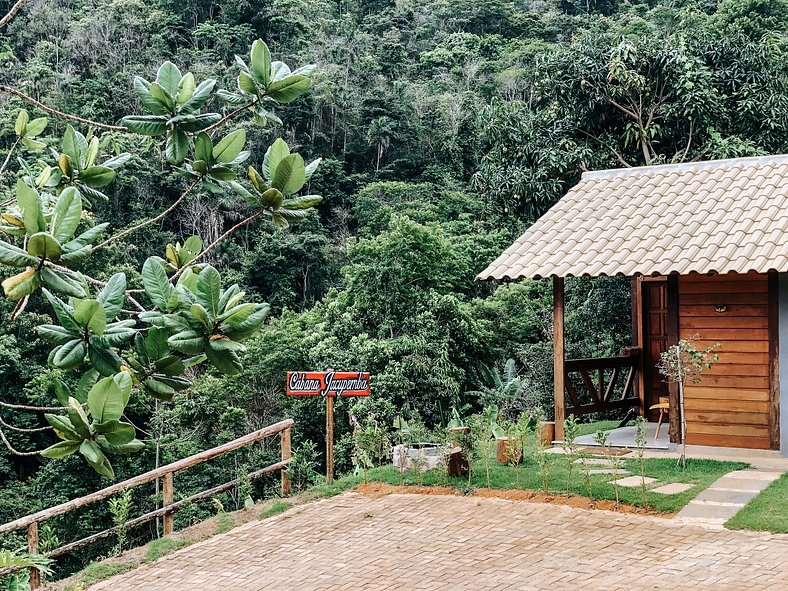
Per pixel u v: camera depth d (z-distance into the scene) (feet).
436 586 28.09
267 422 91.45
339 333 86.12
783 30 124.57
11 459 97.35
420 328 80.89
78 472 86.69
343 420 86.58
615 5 239.50
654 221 44.55
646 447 42.37
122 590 31.63
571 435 36.37
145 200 140.36
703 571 26.94
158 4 199.41
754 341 41.14
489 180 81.82
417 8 247.50
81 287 10.52
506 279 42.86
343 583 29.35
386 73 205.57
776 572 26.32
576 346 77.41
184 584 31.32
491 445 39.58
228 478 87.61
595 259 42.22
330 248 146.20
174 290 10.53
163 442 87.66
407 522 34.88
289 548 33.73
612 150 79.66
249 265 139.85
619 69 76.54
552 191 78.38
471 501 36.37
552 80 81.87
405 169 176.76
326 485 41.06
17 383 99.14
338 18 233.35
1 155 108.88
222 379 92.02
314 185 165.37
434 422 76.79
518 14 235.81
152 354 10.73
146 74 171.22
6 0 185.37
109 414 9.55
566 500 34.91
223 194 13.48
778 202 43.16
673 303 42.34
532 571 28.48
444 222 140.05
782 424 39.75
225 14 198.18
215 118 13.17
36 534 33.88
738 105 79.66
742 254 38.78
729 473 36.76
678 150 80.64
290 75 13.32
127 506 38.17
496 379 79.15
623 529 31.50
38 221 10.08
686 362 39.40
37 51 172.76
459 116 177.88
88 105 155.02
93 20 184.14
